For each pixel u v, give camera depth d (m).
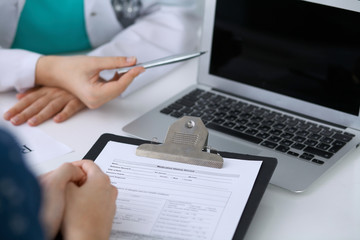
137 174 0.71
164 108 0.94
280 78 0.93
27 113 0.92
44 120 0.92
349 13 0.84
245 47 0.95
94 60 0.95
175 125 0.77
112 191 0.62
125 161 0.74
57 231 0.56
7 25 1.16
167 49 1.17
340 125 0.89
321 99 0.90
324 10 0.86
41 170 0.78
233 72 0.98
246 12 0.93
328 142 0.84
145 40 1.17
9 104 0.98
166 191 0.68
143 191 0.68
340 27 0.85
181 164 0.73
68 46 1.24
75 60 0.96
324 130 0.88
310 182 0.76
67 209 0.58
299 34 0.89
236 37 0.96
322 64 0.88
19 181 0.32
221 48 0.98
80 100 0.96
